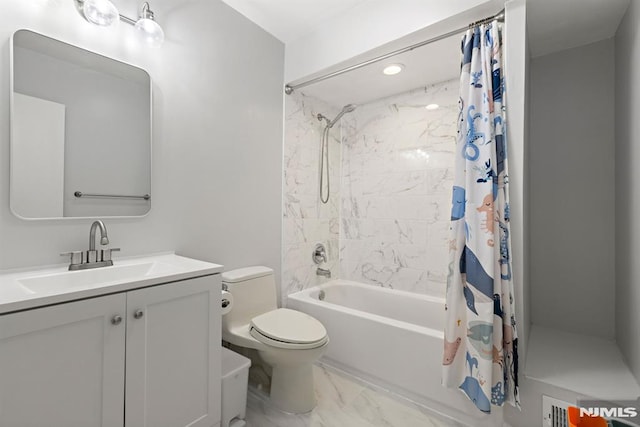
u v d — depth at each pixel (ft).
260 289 6.20
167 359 3.56
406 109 7.96
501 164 4.47
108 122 4.44
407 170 7.96
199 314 3.92
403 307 7.73
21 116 3.68
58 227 3.97
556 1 4.62
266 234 7.06
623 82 5.15
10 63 3.58
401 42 5.63
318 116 8.41
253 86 6.68
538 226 6.54
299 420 4.93
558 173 6.33
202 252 5.69
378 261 8.50
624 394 3.96
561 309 6.30
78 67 4.15
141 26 4.47
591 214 6.03
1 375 2.44
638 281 4.33
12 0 3.61
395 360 5.58
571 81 6.22
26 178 3.71
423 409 5.22
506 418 4.52
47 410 2.67
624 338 5.05
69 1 4.06
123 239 4.59
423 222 7.70
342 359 6.35
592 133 6.03
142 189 4.81
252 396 5.61
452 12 4.88
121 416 3.14
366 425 4.84
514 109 4.47
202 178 5.68
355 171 9.00
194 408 3.85
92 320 2.95
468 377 4.50
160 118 5.04
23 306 2.52
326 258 8.72
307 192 8.14
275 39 7.20
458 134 4.88
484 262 4.37
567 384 4.20
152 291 3.39
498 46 4.55
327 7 6.17
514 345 4.34
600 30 5.54
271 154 7.15
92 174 4.28
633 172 4.59
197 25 5.57
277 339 4.79
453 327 4.67
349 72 6.81
